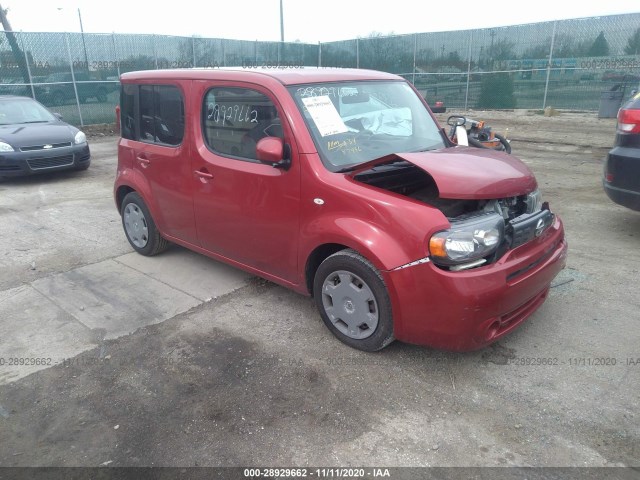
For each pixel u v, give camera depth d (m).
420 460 2.54
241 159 3.88
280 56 21.53
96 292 4.52
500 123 15.65
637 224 5.91
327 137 3.53
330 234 3.26
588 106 16.66
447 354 3.39
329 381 3.16
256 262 4.02
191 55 18.59
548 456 2.53
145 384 3.20
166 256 5.38
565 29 16.61
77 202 7.84
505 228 3.11
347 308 3.42
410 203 3.01
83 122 16.44
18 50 14.79
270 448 2.64
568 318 3.80
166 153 4.50
